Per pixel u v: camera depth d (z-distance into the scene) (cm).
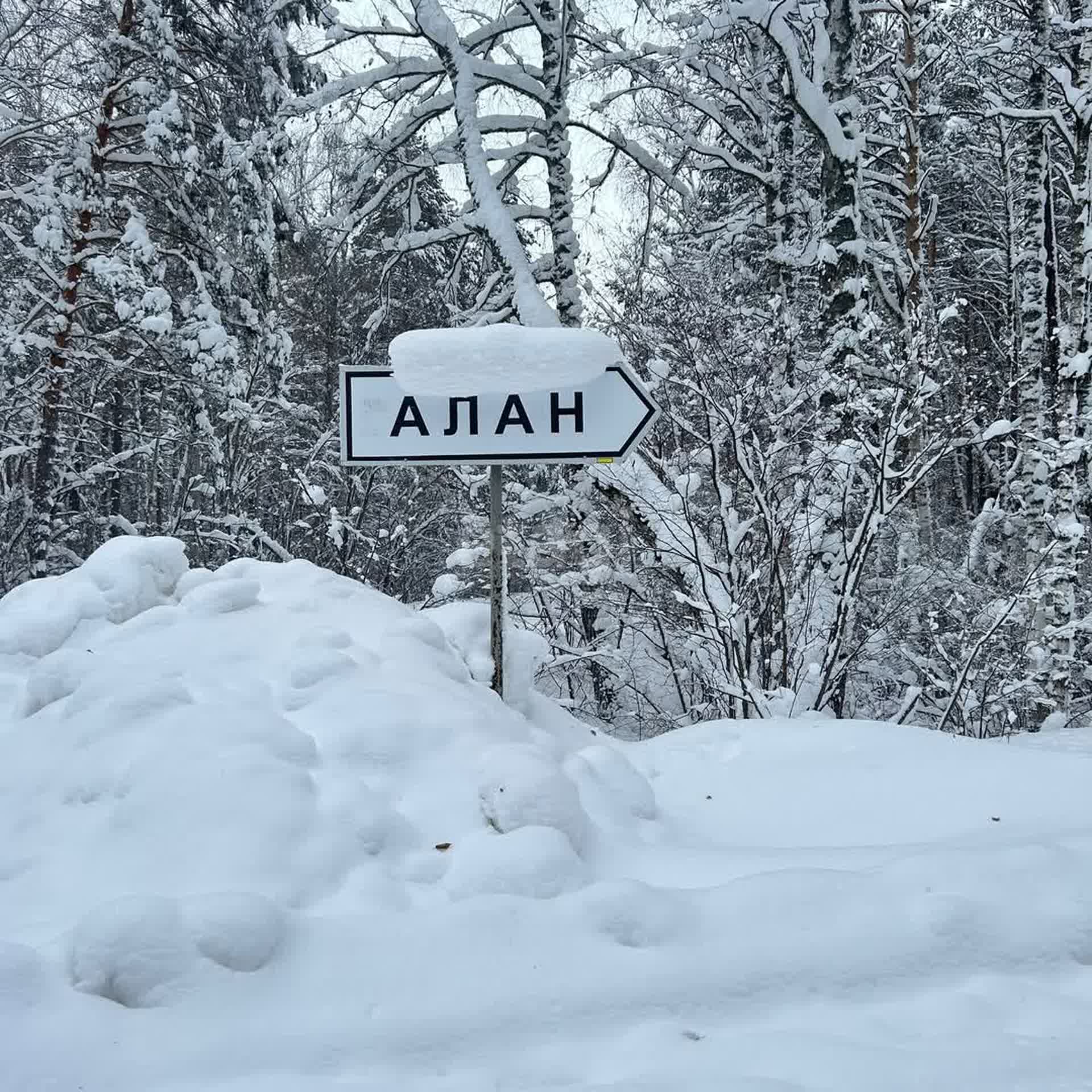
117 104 1264
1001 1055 196
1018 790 355
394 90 1170
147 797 271
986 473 2117
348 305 1645
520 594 991
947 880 252
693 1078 188
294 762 294
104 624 395
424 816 281
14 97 1384
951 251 1948
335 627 393
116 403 1898
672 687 820
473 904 237
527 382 366
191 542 1193
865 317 717
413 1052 196
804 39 1159
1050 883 251
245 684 340
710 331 704
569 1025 205
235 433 1120
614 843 296
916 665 760
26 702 344
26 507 1328
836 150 942
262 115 1287
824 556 680
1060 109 1262
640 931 230
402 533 970
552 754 341
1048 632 883
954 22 1359
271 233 1197
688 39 1206
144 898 220
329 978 212
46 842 269
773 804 364
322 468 1107
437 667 376
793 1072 189
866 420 641
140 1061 188
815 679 598
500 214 1034
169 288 1331
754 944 229
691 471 722
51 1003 201
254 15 1234
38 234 1148
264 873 248
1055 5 1300
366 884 250
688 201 1328
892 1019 211
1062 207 1778
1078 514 1053
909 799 358
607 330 828
